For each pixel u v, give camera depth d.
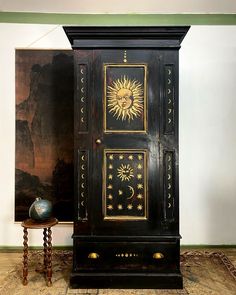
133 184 2.43
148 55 2.40
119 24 3.21
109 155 2.43
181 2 2.99
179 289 2.40
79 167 2.43
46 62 3.20
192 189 3.21
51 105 3.22
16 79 3.20
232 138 3.22
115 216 2.43
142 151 2.42
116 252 2.42
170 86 2.40
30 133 3.22
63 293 2.35
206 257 3.04
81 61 2.40
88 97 2.41
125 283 2.40
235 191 3.22
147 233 2.42
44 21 3.19
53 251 3.17
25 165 3.22
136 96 2.42
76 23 3.21
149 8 3.12
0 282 2.53
